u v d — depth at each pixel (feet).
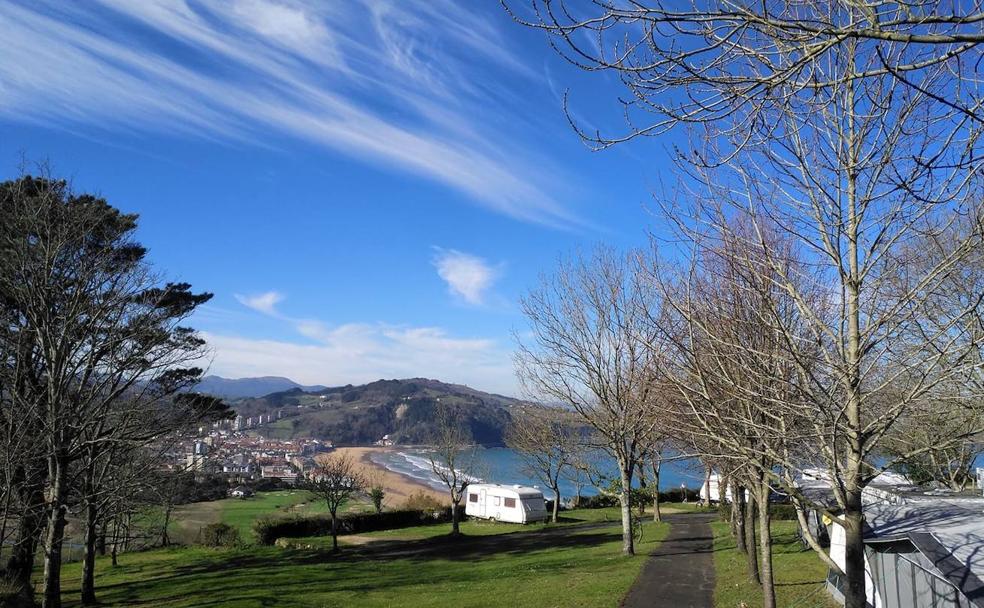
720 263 25.76
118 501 61.72
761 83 11.82
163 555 103.50
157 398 61.11
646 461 98.73
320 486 102.27
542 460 134.00
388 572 75.15
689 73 12.32
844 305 19.21
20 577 59.11
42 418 48.49
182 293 66.85
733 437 21.75
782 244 24.88
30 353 54.13
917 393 17.34
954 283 24.50
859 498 18.29
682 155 18.30
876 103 17.39
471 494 145.18
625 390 68.64
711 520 109.09
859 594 17.78
